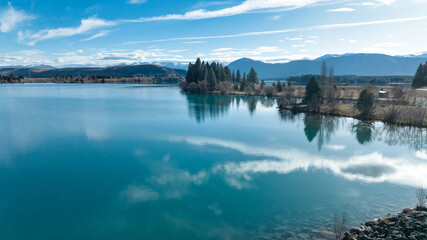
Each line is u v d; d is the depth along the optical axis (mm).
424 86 159000
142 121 74875
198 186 32562
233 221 24609
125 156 44094
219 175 36062
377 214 24734
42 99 130500
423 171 37656
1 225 24703
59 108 98312
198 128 66688
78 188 32375
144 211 26938
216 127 68188
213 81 185500
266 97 156000
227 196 29844
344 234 20547
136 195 30375
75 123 70438
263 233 22266
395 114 69875
